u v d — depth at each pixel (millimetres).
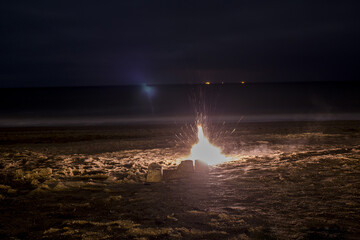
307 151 8266
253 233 3131
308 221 3387
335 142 10492
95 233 3264
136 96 75438
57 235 3250
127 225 3461
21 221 3686
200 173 6078
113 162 7461
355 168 5715
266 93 74125
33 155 8805
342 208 3727
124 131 16766
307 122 19625
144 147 11203
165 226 3416
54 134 16094
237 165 6723
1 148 11328
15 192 4930
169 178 5781
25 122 24219
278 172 5762
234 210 3848
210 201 4254
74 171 6332
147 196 4602
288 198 4211
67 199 4535
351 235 3004
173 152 9414
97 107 41875
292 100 47312
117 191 4926
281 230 3182
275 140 11617
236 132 15266
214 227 3338
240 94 71812
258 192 4566
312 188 4609
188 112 31938
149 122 23000
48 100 61750
